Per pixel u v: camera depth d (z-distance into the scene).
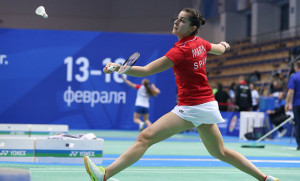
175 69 4.67
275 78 20.17
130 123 19.92
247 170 4.98
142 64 20.00
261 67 27.89
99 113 19.78
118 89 19.89
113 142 13.30
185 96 4.66
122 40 19.95
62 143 7.67
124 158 4.66
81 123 19.67
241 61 31.23
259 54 29.39
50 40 19.58
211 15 36.78
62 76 19.61
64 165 7.39
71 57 19.67
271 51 28.34
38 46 19.50
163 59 4.54
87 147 7.75
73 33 19.70
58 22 34.03
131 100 19.95
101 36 19.83
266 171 7.42
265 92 24.66
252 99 19.83
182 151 11.01
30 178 5.85
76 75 19.69
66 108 19.62
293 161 9.27
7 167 6.84
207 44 4.96
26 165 7.21
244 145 12.72
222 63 33.38
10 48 19.33
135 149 4.63
